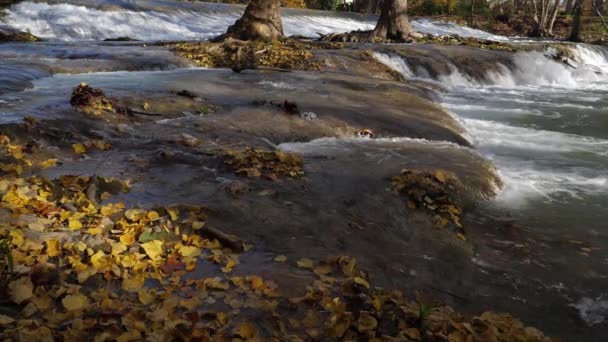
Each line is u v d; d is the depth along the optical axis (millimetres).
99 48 14586
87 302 3209
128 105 7859
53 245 3748
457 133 8734
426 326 3328
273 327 3186
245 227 4523
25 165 5379
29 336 2785
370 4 48719
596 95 15391
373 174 5949
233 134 7152
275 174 5703
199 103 8523
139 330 2961
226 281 3648
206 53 14430
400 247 4535
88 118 7023
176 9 26125
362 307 3492
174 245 4074
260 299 3453
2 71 9977
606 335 3670
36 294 3219
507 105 12867
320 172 5953
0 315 2941
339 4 50156
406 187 5566
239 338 3023
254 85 10500
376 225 4832
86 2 22641
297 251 4215
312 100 9383
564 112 12195
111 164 5680
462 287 4066
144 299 3299
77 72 11320
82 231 4086
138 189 5066
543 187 6578
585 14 45031
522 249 4820
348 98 9883
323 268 3939
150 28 22312
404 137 8141
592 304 4023
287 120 7984
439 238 4781
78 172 5355
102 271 3570
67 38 19422
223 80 10859
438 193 5547
